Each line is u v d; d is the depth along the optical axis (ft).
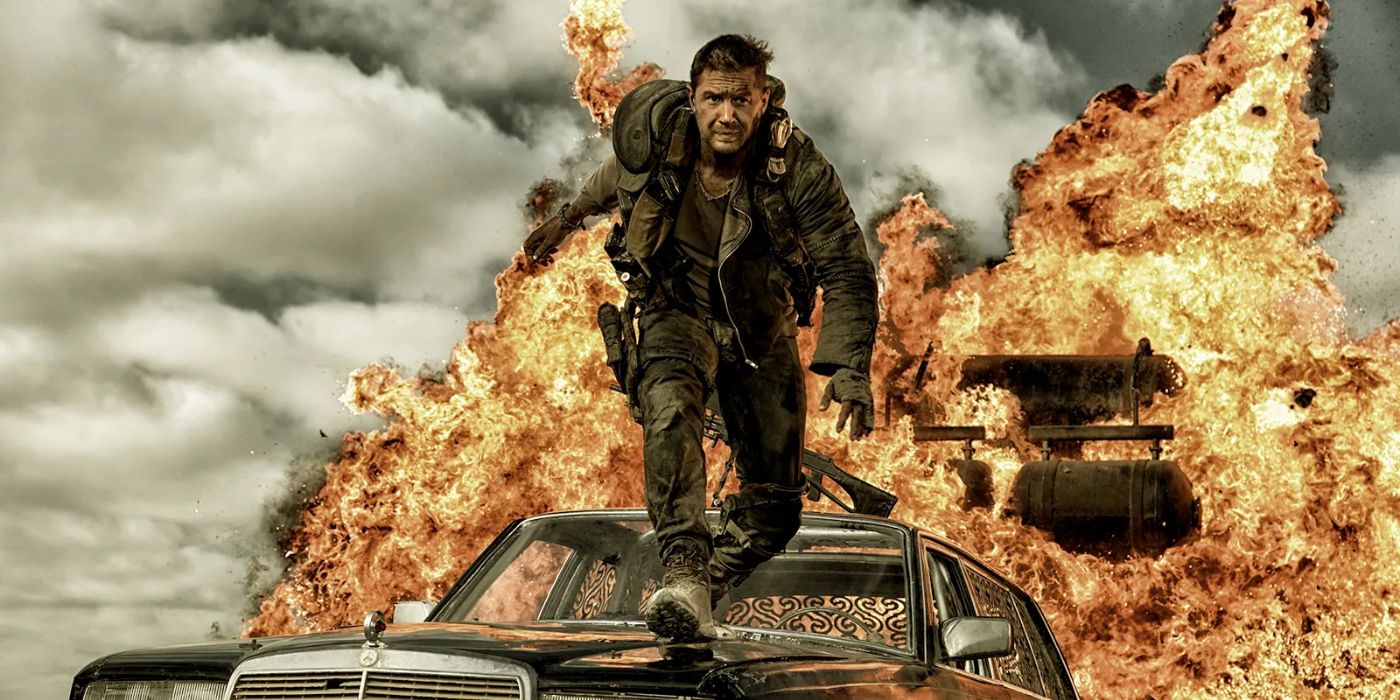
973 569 16.29
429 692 10.37
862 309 12.87
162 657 11.43
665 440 12.17
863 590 14.47
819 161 12.78
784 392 13.35
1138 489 39.45
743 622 14.56
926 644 13.69
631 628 13.47
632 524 16.02
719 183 12.70
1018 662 17.04
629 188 12.81
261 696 10.68
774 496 13.46
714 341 12.86
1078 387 42.09
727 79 12.30
